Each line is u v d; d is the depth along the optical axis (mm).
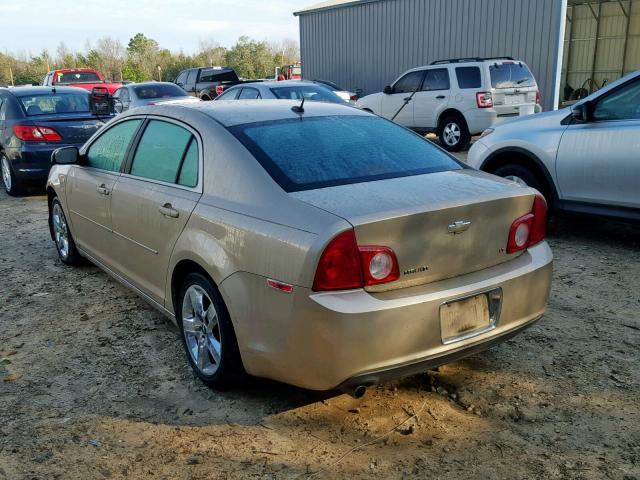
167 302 3859
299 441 3031
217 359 3408
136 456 2938
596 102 5852
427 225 2857
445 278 2971
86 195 4918
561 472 2744
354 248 2709
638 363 3709
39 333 4379
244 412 3299
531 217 3295
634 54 21250
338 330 2697
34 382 3670
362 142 3645
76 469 2844
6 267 5930
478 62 12922
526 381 3533
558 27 15266
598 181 5832
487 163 6805
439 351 2912
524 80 13297
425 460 2857
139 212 4008
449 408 3293
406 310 2773
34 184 9828
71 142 9156
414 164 3555
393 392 3461
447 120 13531
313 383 2865
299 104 4082
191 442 3039
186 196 3559
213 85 22891
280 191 3076
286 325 2854
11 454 2959
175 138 3879
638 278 5164
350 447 2973
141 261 4121
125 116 4609
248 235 3021
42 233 7254
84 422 3232
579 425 3096
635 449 2895
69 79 23688
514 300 3154
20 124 9016
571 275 5281
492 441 2988
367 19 19875
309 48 22297
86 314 4684
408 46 18812
